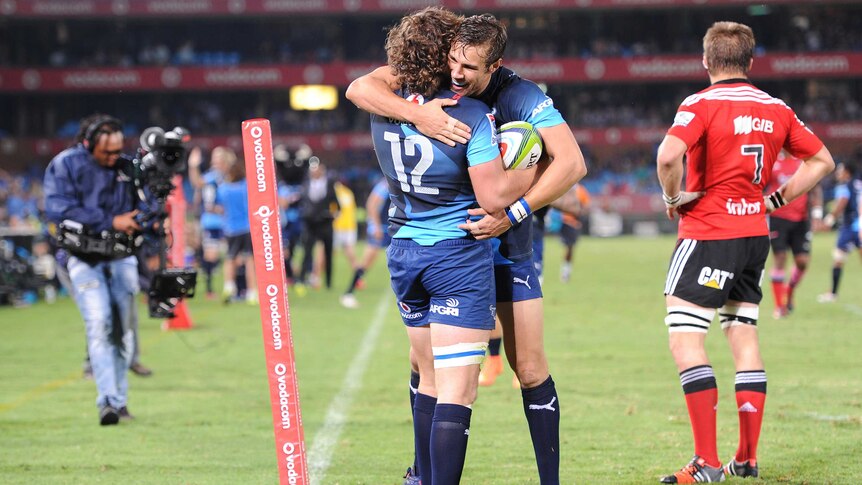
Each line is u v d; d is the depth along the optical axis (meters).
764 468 19.78
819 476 19.12
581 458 21.23
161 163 25.14
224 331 46.59
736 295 19.52
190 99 183.50
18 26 174.62
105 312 26.00
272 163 14.05
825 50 175.12
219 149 59.34
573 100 186.25
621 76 174.75
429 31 15.06
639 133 176.62
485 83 15.34
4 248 63.62
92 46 178.12
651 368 33.56
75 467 21.30
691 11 181.38
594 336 42.12
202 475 20.48
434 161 15.04
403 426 25.25
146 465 21.41
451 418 15.26
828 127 173.12
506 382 31.03
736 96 18.89
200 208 74.56
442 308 15.45
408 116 14.94
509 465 20.83
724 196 18.86
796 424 24.12
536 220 30.78
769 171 19.12
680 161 18.45
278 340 14.16
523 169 15.56
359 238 157.62
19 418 27.02
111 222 25.58
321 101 181.12
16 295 62.91
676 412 26.14
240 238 59.19
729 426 24.19
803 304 53.34
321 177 66.88
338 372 34.03
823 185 153.50
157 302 25.22
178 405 28.64
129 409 28.12
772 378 30.89
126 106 181.88
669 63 174.38
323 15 171.88
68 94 179.12
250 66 173.62
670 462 20.73
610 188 165.50
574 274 78.31
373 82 15.41
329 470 20.67
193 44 180.75
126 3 165.88
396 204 15.91
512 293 16.89
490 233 15.30
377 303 58.66
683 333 19.08
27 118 178.00
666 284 19.42
